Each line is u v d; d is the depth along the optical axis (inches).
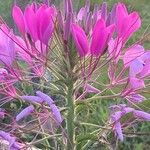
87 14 7.7
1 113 7.9
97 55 7.1
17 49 7.6
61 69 7.7
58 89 7.9
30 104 7.5
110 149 7.7
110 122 7.7
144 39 7.5
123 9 7.3
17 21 7.3
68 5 7.6
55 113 6.8
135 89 7.4
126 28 7.2
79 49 7.1
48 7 7.3
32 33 7.2
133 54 7.4
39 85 7.7
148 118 7.2
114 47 7.2
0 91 7.7
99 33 6.9
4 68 7.6
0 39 7.4
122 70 7.5
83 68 7.3
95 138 7.7
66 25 7.4
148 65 7.3
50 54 7.6
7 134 7.4
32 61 7.6
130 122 7.8
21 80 7.6
